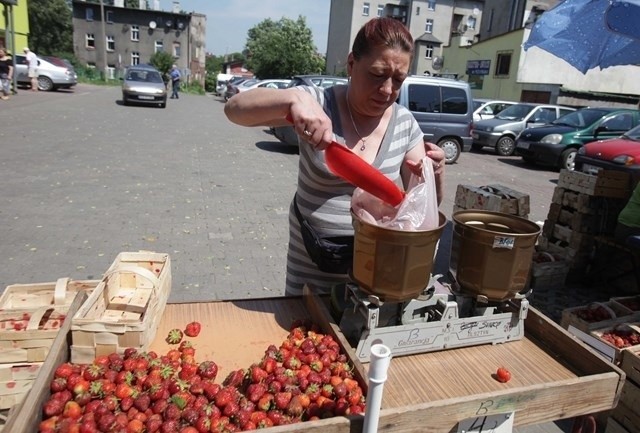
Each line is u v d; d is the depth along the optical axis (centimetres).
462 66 2789
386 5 5012
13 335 218
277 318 202
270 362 160
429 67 4128
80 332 158
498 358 180
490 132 1445
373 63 167
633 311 370
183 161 994
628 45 484
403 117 202
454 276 187
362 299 165
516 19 3497
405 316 173
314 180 197
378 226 149
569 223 516
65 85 2339
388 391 156
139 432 131
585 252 506
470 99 1174
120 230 566
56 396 138
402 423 135
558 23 482
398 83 172
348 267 195
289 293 228
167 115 1823
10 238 516
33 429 126
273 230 610
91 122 1423
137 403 138
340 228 198
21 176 765
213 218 639
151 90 1981
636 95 2236
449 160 1194
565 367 177
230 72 7438
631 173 493
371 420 120
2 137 1066
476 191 501
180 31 5378
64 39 5700
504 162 1343
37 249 493
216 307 208
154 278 190
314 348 167
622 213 450
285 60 4759
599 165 767
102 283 193
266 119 171
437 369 170
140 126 1448
